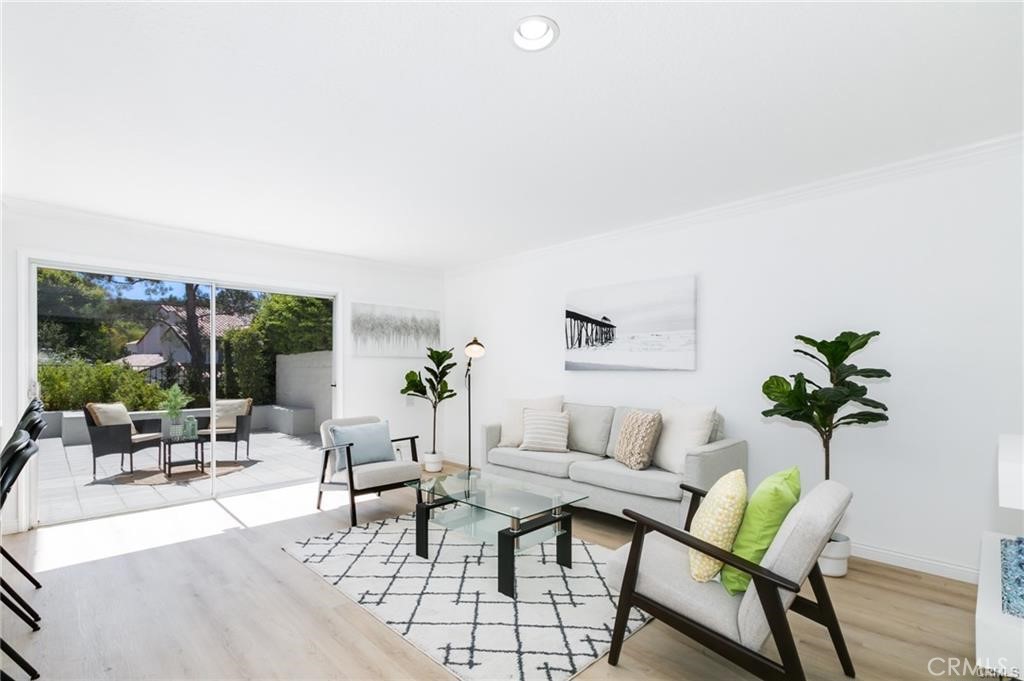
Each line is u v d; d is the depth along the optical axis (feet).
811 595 8.24
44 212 11.37
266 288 15.44
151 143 8.20
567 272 15.39
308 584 8.55
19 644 6.72
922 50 5.84
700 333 12.30
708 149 8.66
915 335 9.24
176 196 10.75
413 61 6.05
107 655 6.47
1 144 8.14
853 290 9.98
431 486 10.75
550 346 15.90
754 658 5.12
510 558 8.07
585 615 7.50
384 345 17.94
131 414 12.89
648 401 13.28
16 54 5.75
